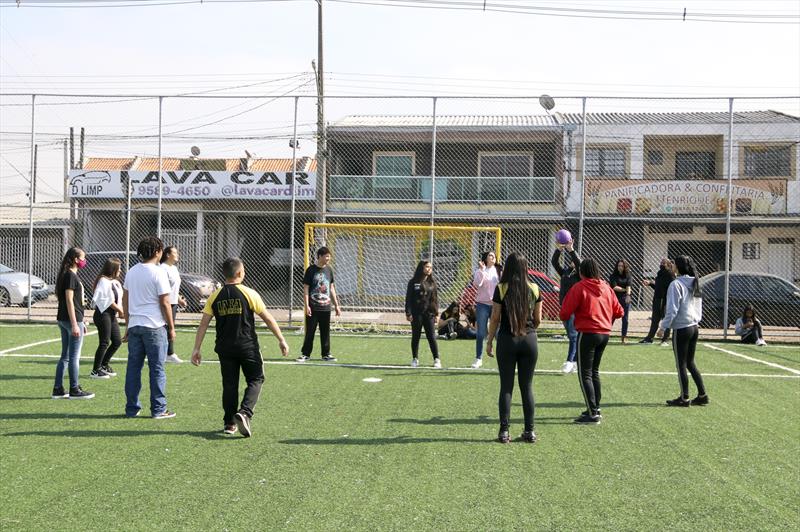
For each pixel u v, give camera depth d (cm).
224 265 748
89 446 691
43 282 2220
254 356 743
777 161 2634
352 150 2653
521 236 2330
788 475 627
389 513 522
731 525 508
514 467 640
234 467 629
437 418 827
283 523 501
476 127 2539
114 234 2795
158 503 538
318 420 809
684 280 908
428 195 2511
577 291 809
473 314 1590
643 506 545
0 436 725
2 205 2128
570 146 2450
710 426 806
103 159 3375
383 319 1845
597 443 727
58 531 482
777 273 2600
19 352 1280
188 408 862
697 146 2697
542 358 1304
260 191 2711
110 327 1049
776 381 1096
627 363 1255
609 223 2495
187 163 3334
